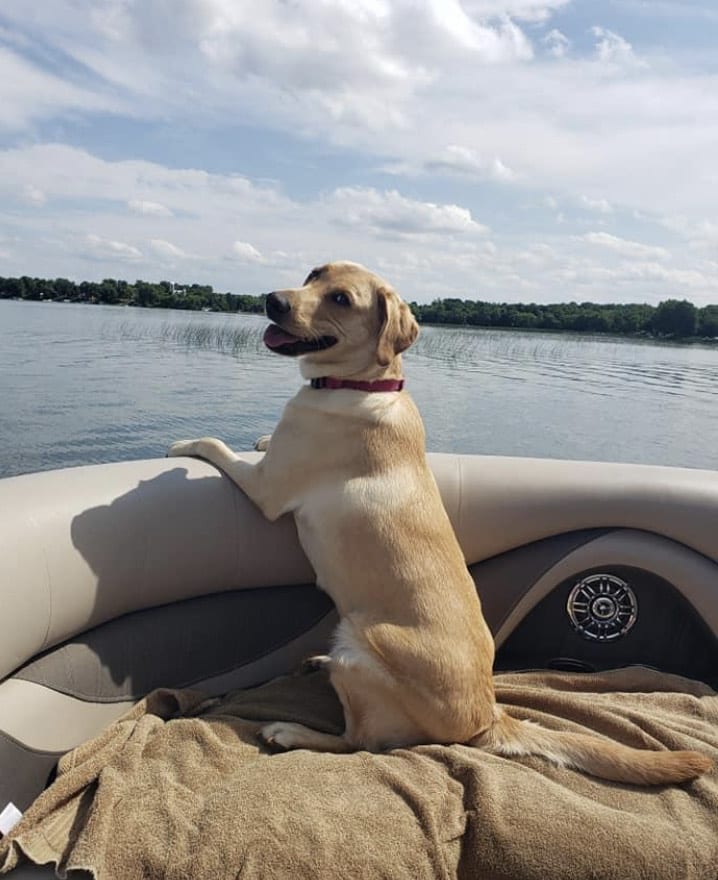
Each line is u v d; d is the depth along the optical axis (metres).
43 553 1.11
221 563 1.37
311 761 1.08
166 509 1.30
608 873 0.97
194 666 1.37
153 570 1.28
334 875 0.90
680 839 1.02
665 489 1.54
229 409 6.04
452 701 1.17
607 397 9.05
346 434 1.33
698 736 1.25
